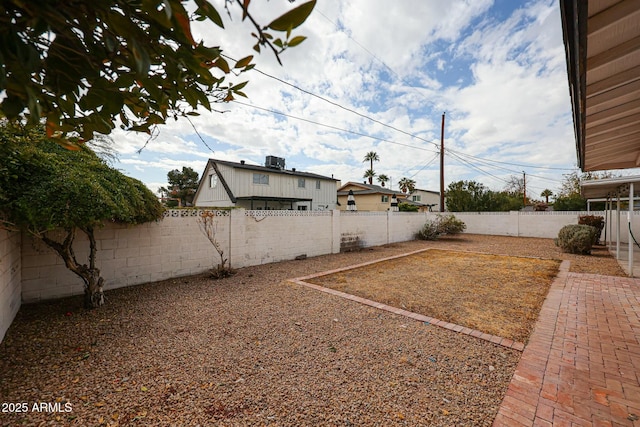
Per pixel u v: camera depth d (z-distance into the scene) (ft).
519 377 7.68
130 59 2.57
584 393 6.97
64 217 9.57
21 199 8.86
